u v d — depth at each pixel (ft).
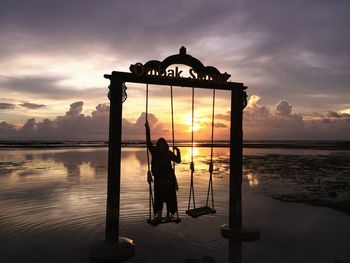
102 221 27.94
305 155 135.64
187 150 203.72
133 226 26.91
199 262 19.53
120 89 21.93
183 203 36.29
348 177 60.75
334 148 230.68
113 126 21.85
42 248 21.44
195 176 61.41
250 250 21.59
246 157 120.88
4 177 56.44
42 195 39.81
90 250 20.45
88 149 179.11
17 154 126.52
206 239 23.81
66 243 22.45
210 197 40.01
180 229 26.21
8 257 19.80
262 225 27.94
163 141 23.54
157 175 22.76
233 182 25.52
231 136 26.13
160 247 22.09
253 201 38.24
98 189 44.29
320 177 60.44
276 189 46.93
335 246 22.44
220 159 113.29
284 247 22.26
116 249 20.27
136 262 19.56
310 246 22.41
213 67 24.76
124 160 102.06
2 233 24.53
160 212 22.43
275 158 115.03
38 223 27.22
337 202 37.55
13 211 31.42
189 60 23.91
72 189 44.32
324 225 27.94
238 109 25.90
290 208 34.55
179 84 23.65
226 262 19.56
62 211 31.50
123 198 38.01
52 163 84.99
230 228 25.20
